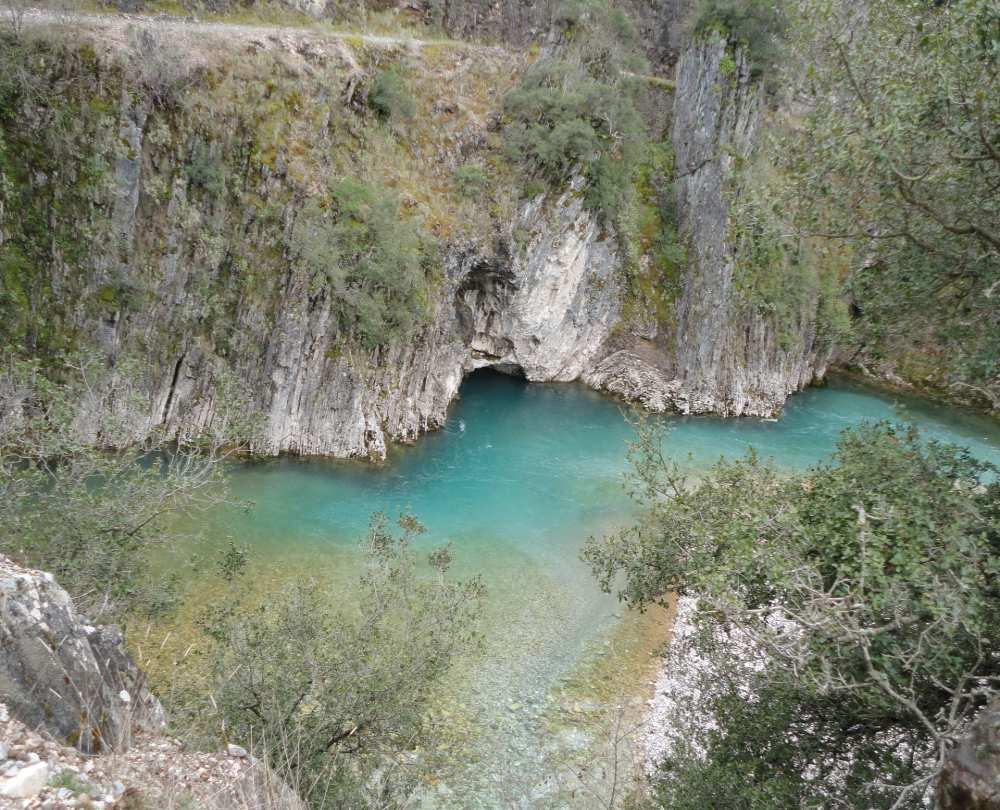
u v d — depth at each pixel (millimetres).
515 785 16172
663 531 12492
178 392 31219
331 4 42062
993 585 7926
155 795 6910
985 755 6215
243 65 31609
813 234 10031
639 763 16688
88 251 28703
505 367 49312
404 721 11992
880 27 9398
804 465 36031
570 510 30312
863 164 8852
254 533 25531
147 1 35375
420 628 13406
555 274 44031
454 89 40469
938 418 40719
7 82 26719
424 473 33188
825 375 51969
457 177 38812
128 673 8844
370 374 34000
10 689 6742
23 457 13922
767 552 9148
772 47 41469
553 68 40781
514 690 19469
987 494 8781
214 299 31047
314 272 31484
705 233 45312
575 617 22969
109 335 29344
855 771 9047
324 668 11812
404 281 33750
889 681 8180
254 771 8328
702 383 45219
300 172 31953
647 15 53281
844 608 7570
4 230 27312
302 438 32906
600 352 49562
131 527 13695
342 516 27953
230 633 12375
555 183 41906
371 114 36688
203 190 30609
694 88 46031
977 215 8922
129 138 28844
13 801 5770
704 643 12086
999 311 8883
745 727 10383
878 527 8773
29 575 7938
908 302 9805
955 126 8391
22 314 27797
